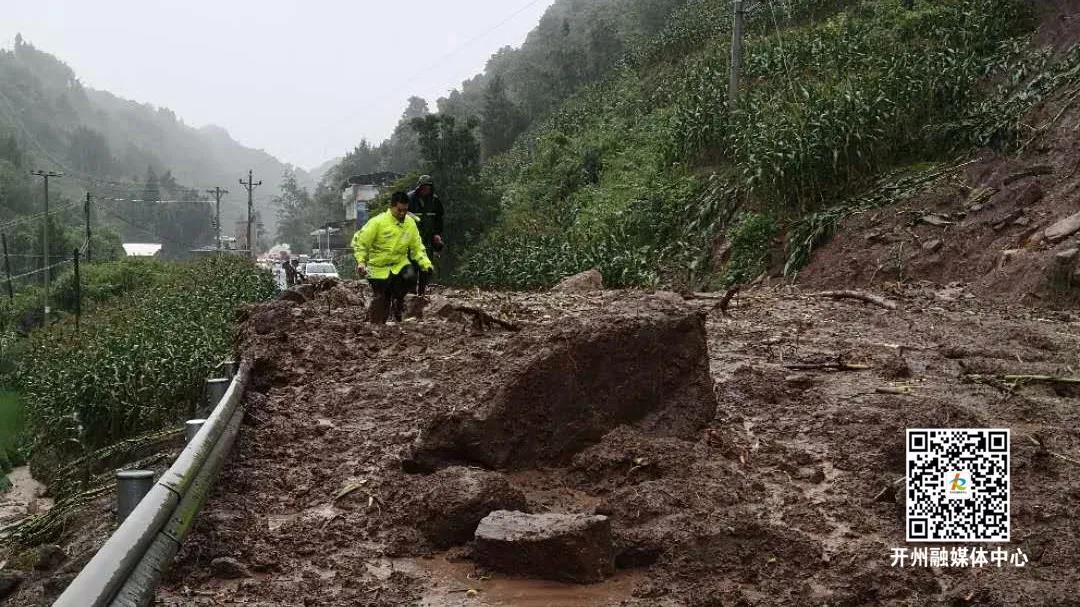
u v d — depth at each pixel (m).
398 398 7.86
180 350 16.69
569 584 4.50
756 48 28.67
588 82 69.88
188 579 4.58
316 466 6.31
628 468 5.64
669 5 69.00
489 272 28.09
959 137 19.36
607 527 4.60
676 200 24.94
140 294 33.56
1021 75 19.86
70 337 23.81
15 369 25.78
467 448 5.81
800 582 4.33
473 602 4.30
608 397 5.98
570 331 5.96
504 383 5.86
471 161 38.69
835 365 8.54
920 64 20.84
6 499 15.32
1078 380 7.96
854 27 26.33
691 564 4.55
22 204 106.88
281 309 10.80
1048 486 5.36
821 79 24.64
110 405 16.12
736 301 14.09
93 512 8.08
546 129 55.84
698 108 26.16
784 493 5.39
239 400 7.36
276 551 4.93
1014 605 4.01
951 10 24.12
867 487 5.43
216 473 5.52
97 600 3.41
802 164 20.42
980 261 16.00
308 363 9.32
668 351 6.20
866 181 20.12
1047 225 15.49
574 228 29.86
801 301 13.99
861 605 4.17
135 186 162.88
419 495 5.30
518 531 4.62
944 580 4.36
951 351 9.57
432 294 17.14
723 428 6.35
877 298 13.55
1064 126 17.47
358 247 11.54
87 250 60.06
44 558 6.53
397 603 4.32
